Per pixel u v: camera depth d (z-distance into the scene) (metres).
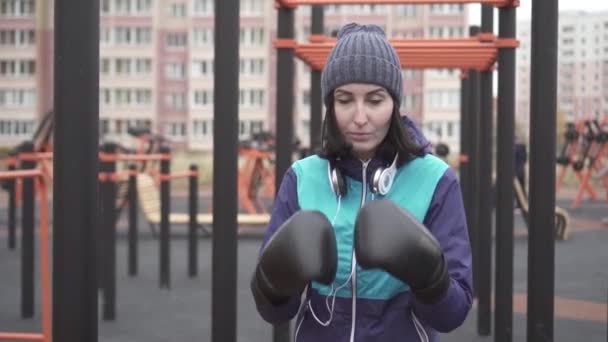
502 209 3.87
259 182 12.06
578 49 27.80
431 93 35.72
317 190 1.63
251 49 36.00
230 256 2.88
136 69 35.91
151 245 8.97
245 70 35.97
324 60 4.33
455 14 35.03
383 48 1.55
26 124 35.00
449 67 4.68
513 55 3.76
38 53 33.41
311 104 4.68
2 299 5.77
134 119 35.88
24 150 5.02
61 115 1.81
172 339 4.46
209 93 35.75
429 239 1.36
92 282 1.83
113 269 5.01
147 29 35.75
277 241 1.38
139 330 4.69
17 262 7.75
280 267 1.36
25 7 34.75
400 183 1.59
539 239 2.62
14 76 34.81
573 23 27.28
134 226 6.67
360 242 1.34
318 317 1.61
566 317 5.09
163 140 11.59
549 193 2.61
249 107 35.97
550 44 2.60
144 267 7.27
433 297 1.40
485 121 4.66
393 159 1.61
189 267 6.72
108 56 35.88
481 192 4.63
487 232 4.58
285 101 3.40
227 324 2.88
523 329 4.74
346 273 1.57
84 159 1.81
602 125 13.53
